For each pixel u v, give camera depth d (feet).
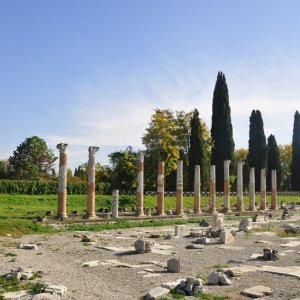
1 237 87.66
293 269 55.72
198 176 175.11
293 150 314.35
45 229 102.58
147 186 249.75
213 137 265.34
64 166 127.34
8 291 42.73
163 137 253.03
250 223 125.29
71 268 56.85
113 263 60.70
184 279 49.11
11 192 209.15
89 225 116.98
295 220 148.25
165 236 93.71
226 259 65.67
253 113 294.25
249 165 294.05
